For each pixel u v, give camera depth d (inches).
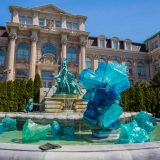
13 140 295.7
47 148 174.2
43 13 1745.8
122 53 2005.4
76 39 1763.0
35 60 1619.1
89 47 1897.1
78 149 173.9
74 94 676.1
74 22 1825.8
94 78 305.6
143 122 385.7
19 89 1001.5
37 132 283.7
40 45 1686.8
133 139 261.6
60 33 1705.2
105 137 300.0
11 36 1588.3
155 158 175.5
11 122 381.7
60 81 690.8
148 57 2071.9
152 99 903.7
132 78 1987.0
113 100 295.6
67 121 354.9
